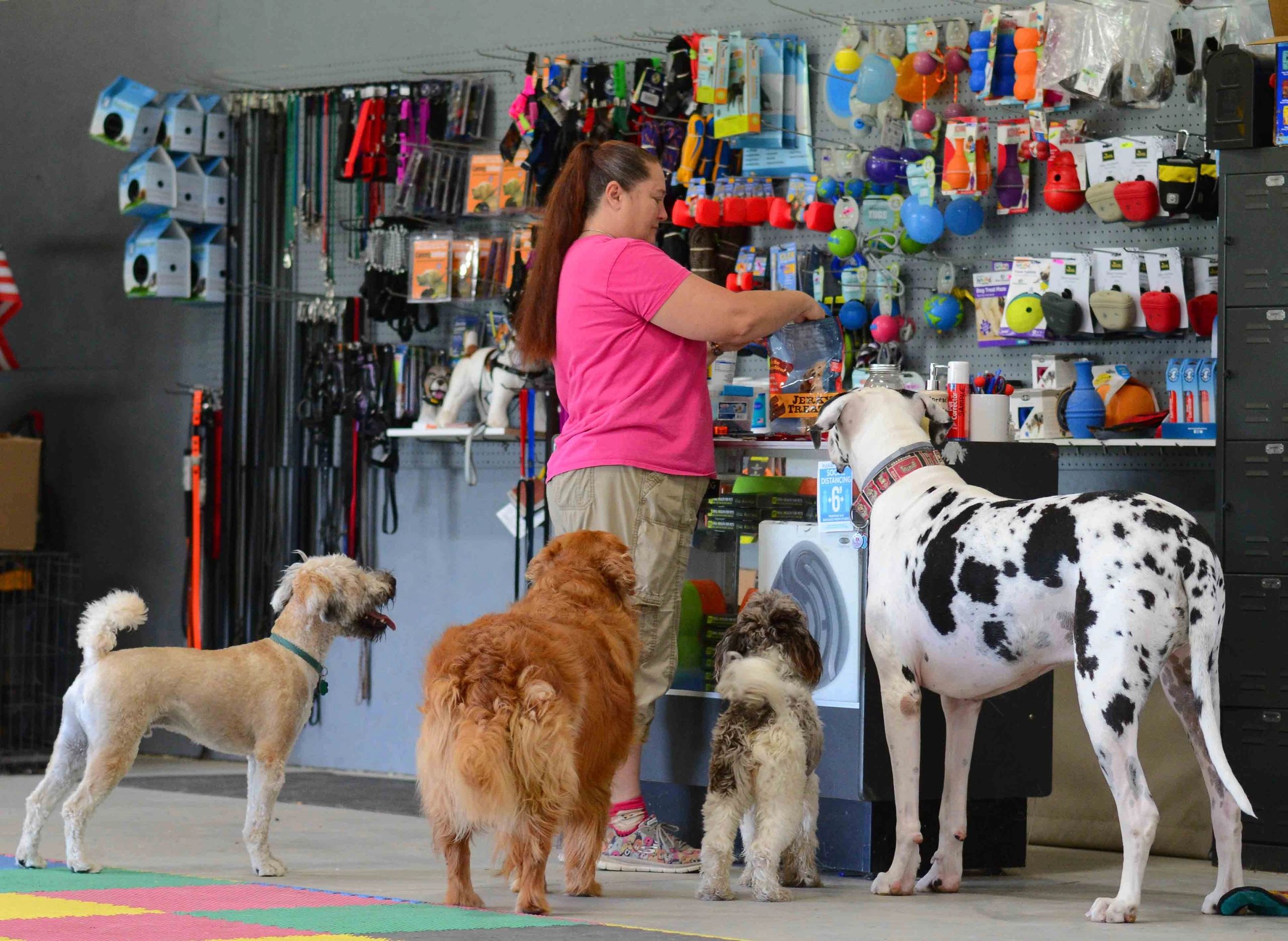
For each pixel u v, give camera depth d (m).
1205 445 6.54
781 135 7.93
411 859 5.85
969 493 4.89
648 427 5.46
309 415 9.27
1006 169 7.33
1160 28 6.92
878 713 5.39
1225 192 6.22
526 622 4.39
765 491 6.14
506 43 9.08
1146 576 4.37
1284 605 6.03
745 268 7.93
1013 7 7.45
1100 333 7.05
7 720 9.70
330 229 9.60
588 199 5.67
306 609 5.58
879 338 7.56
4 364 10.23
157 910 4.27
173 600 10.20
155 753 10.12
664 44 8.52
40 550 10.25
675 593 5.52
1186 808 6.41
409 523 9.29
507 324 8.64
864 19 7.88
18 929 3.89
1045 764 5.78
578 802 4.52
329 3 9.73
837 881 5.35
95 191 10.60
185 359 10.23
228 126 9.88
